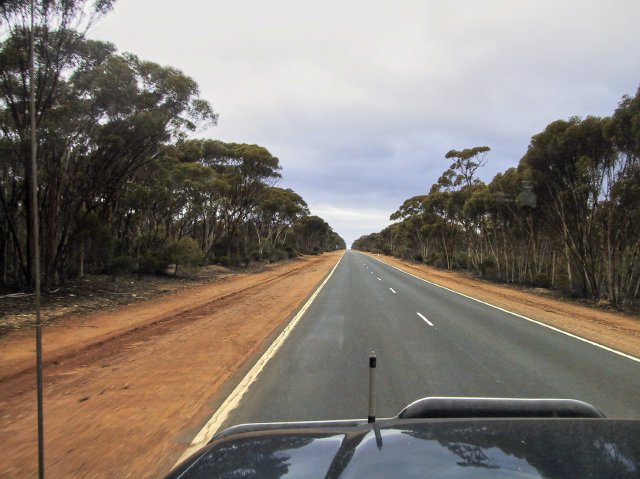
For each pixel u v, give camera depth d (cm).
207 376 823
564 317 1677
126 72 1962
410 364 898
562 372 852
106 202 2420
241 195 4488
